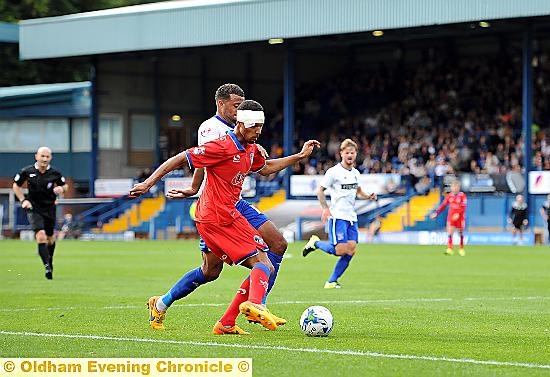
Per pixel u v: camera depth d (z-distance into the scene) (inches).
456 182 1434.5
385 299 741.9
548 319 601.0
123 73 2566.4
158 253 1496.1
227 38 2203.5
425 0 1968.5
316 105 2598.4
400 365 419.5
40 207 944.3
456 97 2388.0
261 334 518.9
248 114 493.7
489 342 494.0
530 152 1930.4
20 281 921.5
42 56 2464.3
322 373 399.5
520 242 1818.4
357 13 2047.2
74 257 1373.0
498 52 2501.2
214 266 520.1
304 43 2246.6
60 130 2591.0
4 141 2571.4
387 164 2191.2
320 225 2023.9
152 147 2613.2
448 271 1086.4
